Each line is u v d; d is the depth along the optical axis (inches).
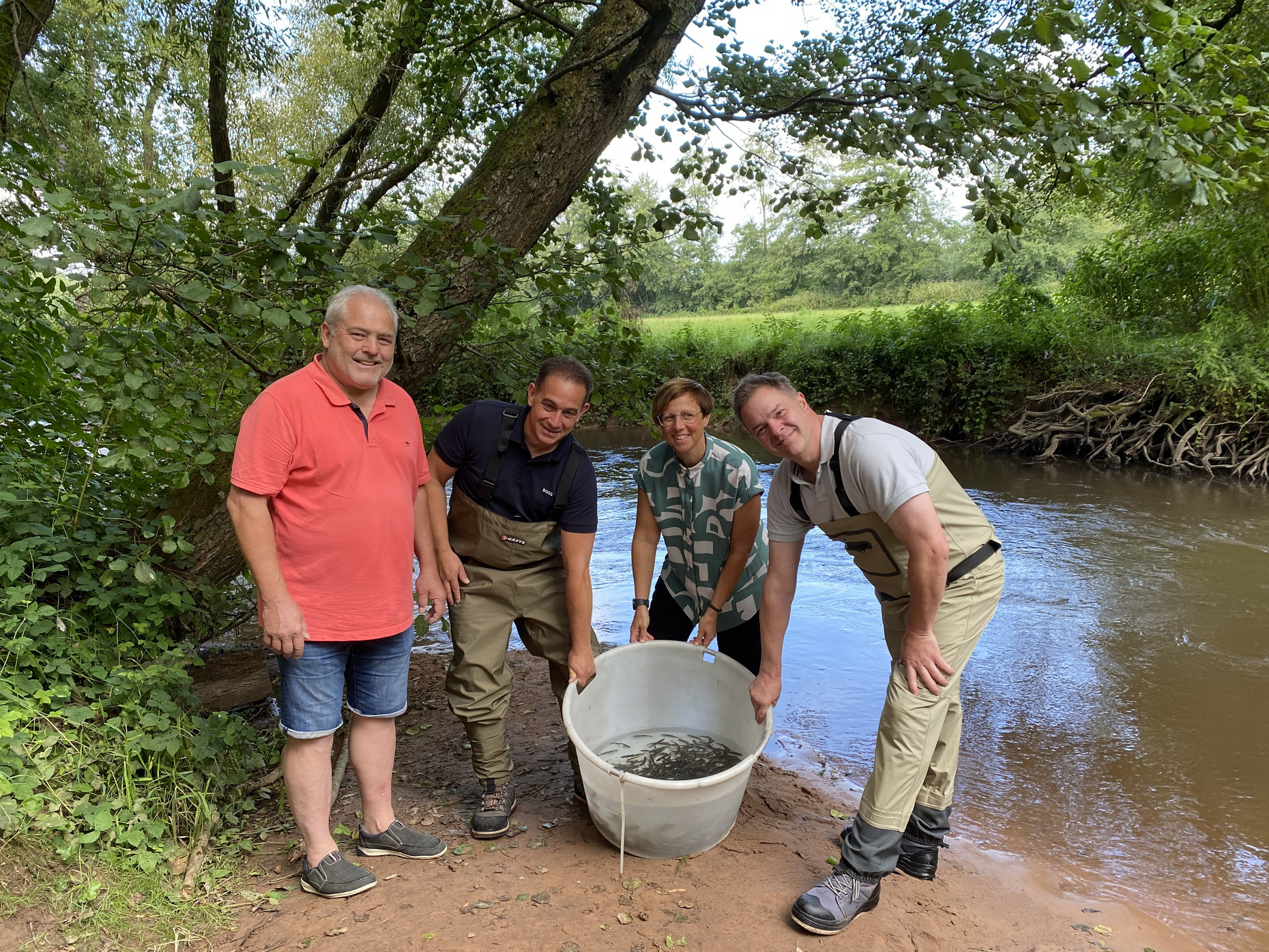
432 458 113.8
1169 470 456.8
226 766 115.7
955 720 103.7
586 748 100.3
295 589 92.1
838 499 97.7
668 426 119.8
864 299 1796.3
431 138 271.7
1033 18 122.0
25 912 83.4
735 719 122.3
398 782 132.3
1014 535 307.0
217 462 142.7
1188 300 529.3
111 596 120.0
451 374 180.1
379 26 260.2
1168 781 138.9
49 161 160.4
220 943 88.3
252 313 109.7
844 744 151.7
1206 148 126.2
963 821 127.0
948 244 1953.7
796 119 176.2
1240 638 203.2
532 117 159.3
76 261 100.2
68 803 95.0
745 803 127.2
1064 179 141.6
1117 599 233.9
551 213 164.6
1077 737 154.9
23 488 123.5
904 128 140.5
